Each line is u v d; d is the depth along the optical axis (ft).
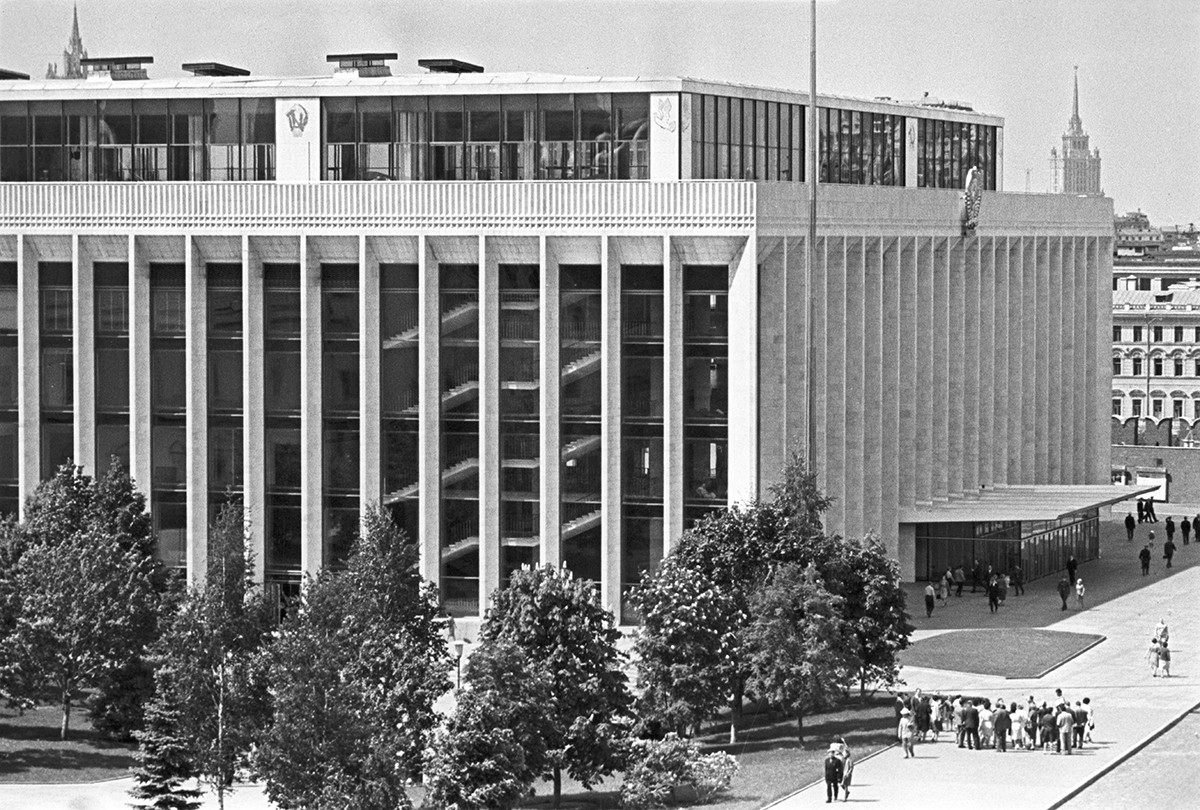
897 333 557.33
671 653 388.98
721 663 390.01
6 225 513.86
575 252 492.54
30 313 516.32
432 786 329.11
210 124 512.63
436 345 499.10
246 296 502.79
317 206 498.69
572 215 488.85
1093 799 358.02
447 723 335.88
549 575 358.23
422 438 497.87
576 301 495.41
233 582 364.79
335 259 502.79
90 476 488.85
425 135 503.61
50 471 520.42
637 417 494.59
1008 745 395.96
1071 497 599.57
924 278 576.20
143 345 510.58
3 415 524.11
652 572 493.36
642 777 351.87
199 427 508.12
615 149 497.87
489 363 495.82
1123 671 458.91
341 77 522.06
